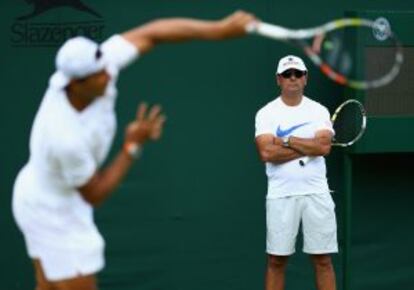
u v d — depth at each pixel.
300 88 21.77
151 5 22.89
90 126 14.48
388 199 24.61
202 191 23.55
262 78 23.56
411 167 24.69
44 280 15.63
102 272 23.23
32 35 22.59
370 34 22.58
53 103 14.45
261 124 21.81
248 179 23.73
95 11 22.72
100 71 14.16
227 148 23.56
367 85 14.25
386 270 24.70
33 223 15.14
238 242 23.83
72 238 15.16
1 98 22.56
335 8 23.67
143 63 23.02
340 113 23.59
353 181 24.34
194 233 23.61
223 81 23.41
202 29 14.59
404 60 22.89
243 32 14.31
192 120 23.34
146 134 14.48
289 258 23.98
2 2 22.44
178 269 23.61
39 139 14.66
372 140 22.83
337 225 24.30
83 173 14.50
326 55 15.02
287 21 23.47
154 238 23.42
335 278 24.33
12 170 22.70
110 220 23.19
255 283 24.00
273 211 21.81
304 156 21.56
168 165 23.33
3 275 22.92
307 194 21.69
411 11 23.28
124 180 23.16
